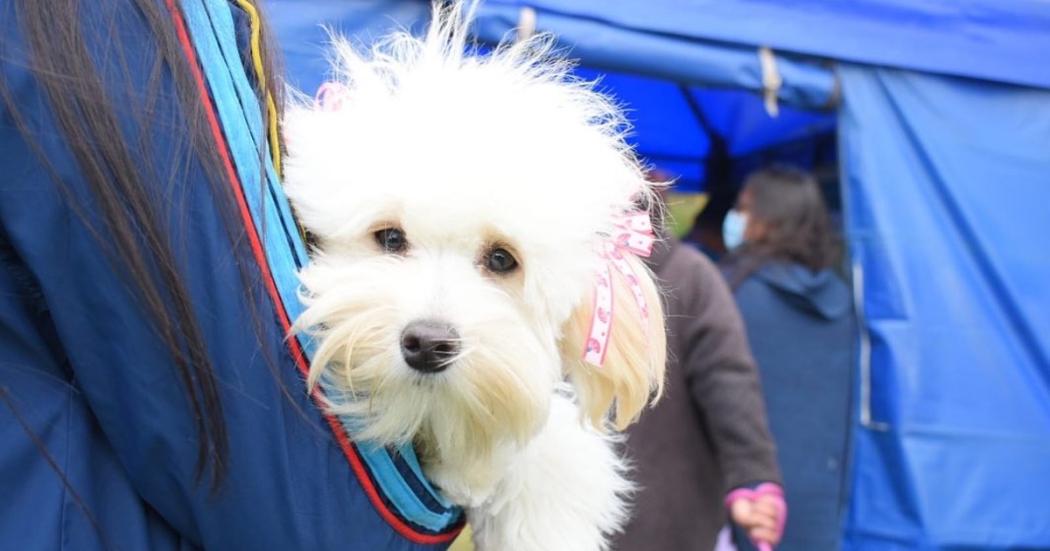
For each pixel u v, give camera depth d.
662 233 1.70
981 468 3.50
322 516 0.94
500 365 1.11
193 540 0.97
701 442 2.45
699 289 2.43
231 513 0.89
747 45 3.43
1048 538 3.51
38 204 0.82
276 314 0.93
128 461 0.91
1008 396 3.59
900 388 3.48
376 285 1.09
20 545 0.85
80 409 0.92
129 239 0.82
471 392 1.10
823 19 3.50
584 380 1.32
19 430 0.87
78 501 0.88
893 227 3.57
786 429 3.25
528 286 1.16
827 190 5.24
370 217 1.13
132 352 0.85
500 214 1.12
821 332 3.28
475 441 1.17
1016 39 3.71
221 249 0.87
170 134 0.85
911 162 3.64
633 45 3.22
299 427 0.93
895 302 3.54
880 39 3.57
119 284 0.84
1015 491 3.51
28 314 0.90
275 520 0.90
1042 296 3.64
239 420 0.87
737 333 2.42
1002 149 3.70
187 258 0.85
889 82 3.63
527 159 1.14
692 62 3.32
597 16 3.18
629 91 5.35
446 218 1.12
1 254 0.89
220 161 0.88
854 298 3.57
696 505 2.42
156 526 0.96
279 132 1.14
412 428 1.07
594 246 1.26
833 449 3.33
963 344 3.57
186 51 0.88
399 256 1.17
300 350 0.98
